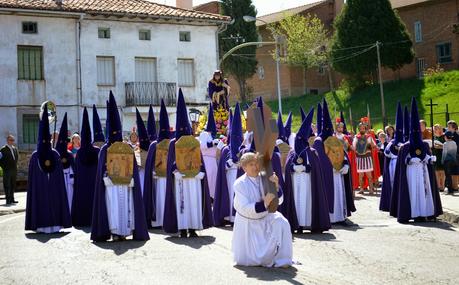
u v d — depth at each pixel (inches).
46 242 458.9
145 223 461.1
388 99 1856.5
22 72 1220.5
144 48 1312.7
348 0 1971.0
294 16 2255.2
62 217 512.7
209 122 632.4
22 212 705.6
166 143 526.9
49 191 510.0
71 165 572.1
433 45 2143.2
